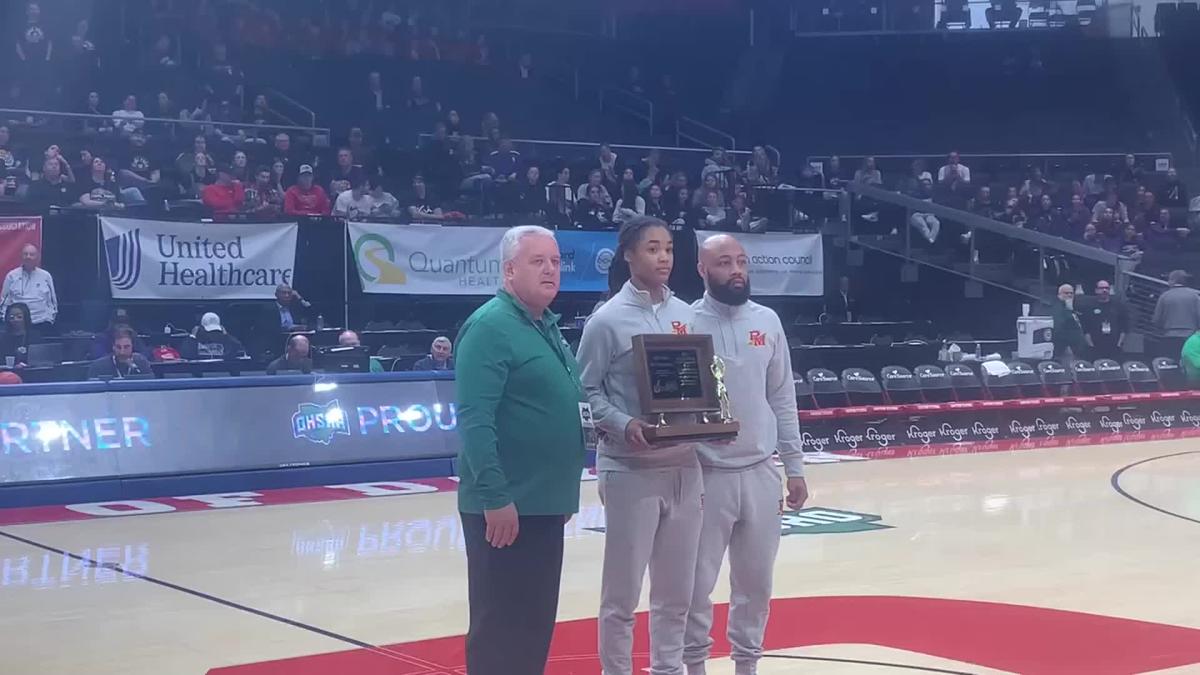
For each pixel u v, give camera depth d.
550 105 23.00
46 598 7.14
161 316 14.50
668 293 4.93
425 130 20.62
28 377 12.00
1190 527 9.48
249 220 14.84
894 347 16.53
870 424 15.12
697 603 4.92
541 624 4.17
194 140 16.64
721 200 18.61
